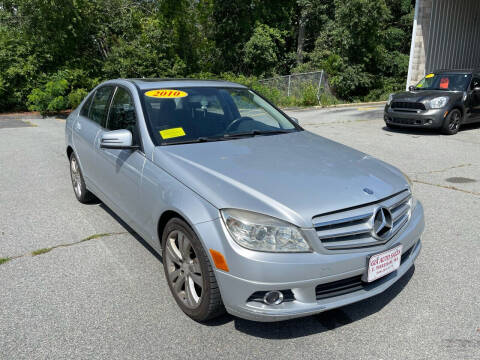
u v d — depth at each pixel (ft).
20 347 8.59
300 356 8.36
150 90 12.84
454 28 59.98
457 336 8.93
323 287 8.47
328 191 8.87
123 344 8.71
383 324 9.37
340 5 68.49
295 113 50.72
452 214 16.20
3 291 10.73
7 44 52.19
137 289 10.85
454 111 33.06
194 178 9.37
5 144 29.94
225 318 9.64
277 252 7.97
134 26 62.49
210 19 73.56
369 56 68.90
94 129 14.64
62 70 51.85
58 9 52.08
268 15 76.48
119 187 12.36
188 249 9.32
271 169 9.73
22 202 17.48
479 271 11.74
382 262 8.80
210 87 13.94
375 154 26.53
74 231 14.52
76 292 10.69
